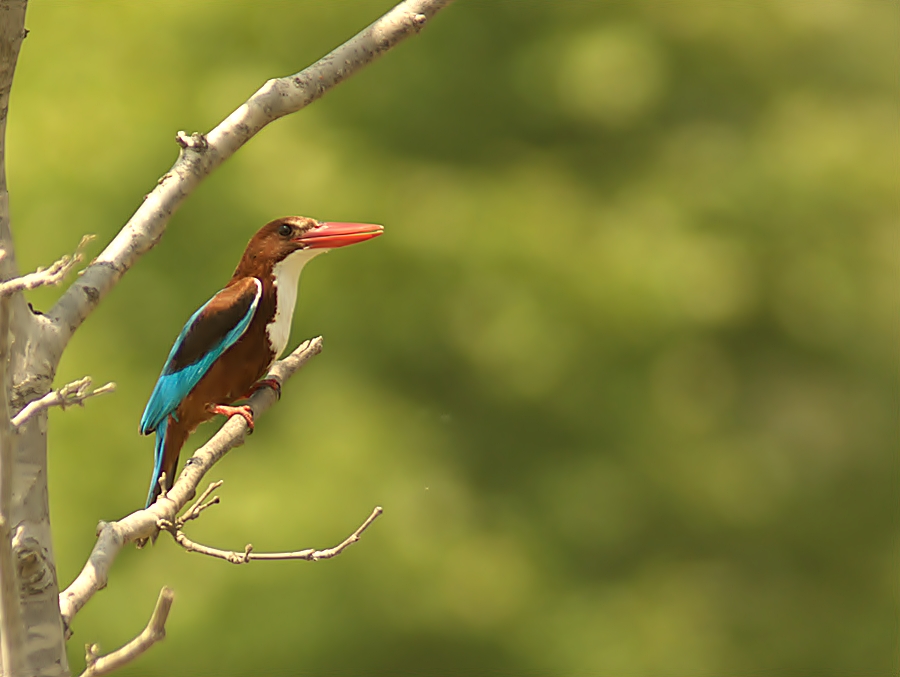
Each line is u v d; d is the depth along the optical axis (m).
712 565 16.84
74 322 3.98
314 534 13.88
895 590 17.97
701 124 16.95
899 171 16.95
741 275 15.77
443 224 14.87
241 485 14.32
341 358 14.95
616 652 15.15
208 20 16.14
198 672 13.98
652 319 14.94
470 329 14.91
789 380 17.27
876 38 18.14
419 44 16.59
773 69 17.52
